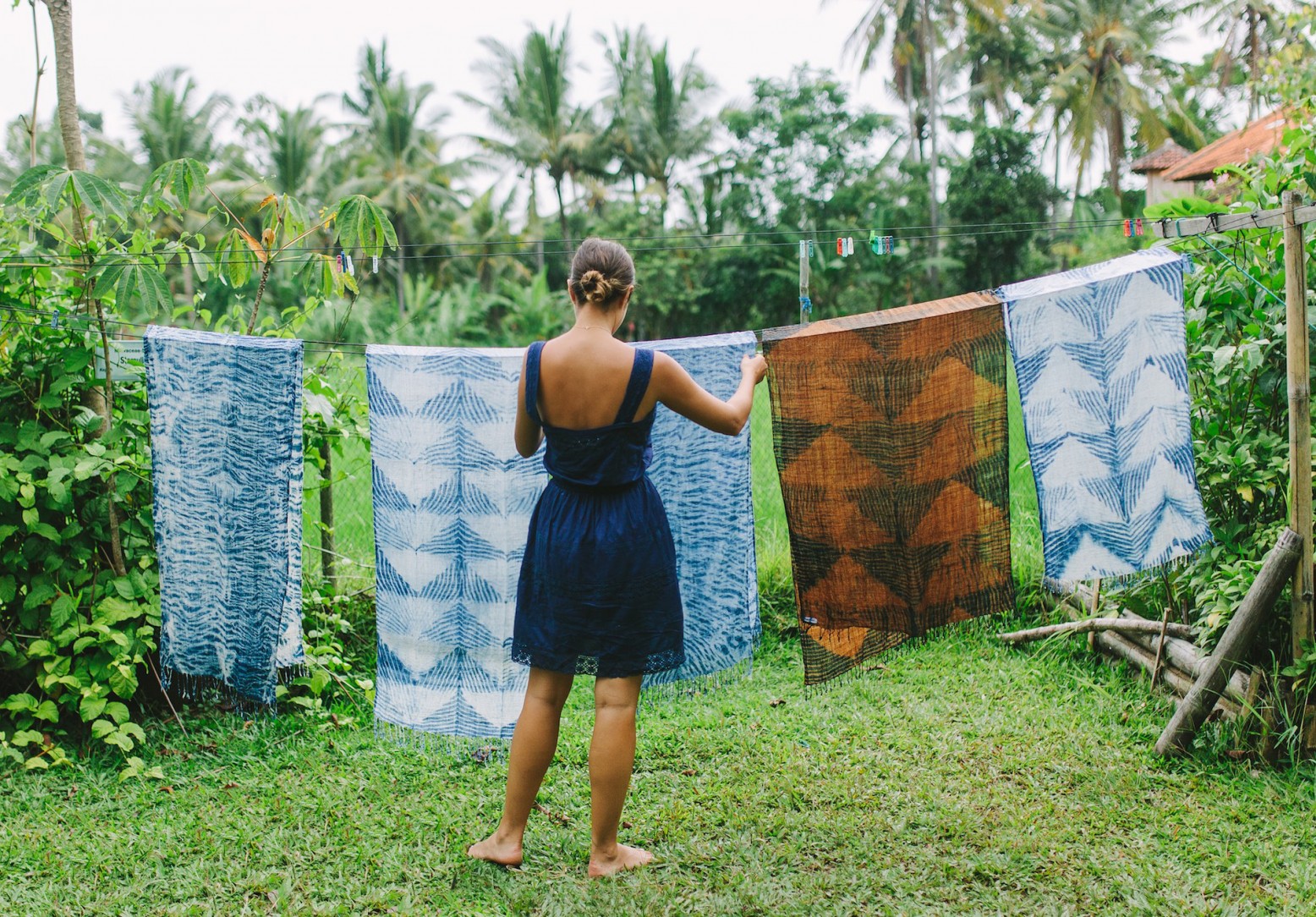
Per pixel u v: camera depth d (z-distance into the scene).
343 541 5.78
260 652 3.47
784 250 33.91
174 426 3.42
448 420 3.23
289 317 4.37
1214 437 3.86
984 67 35.44
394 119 35.09
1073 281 3.04
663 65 36.91
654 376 2.62
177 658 3.54
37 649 3.66
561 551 2.66
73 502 3.82
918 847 2.96
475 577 3.25
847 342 3.05
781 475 3.12
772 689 4.39
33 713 3.65
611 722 2.72
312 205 32.59
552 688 2.79
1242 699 3.48
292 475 3.35
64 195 3.52
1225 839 2.95
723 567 3.22
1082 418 3.05
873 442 3.08
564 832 3.05
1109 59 31.36
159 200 3.82
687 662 3.24
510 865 2.86
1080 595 4.77
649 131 37.03
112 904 2.68
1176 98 35.12
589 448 2.64
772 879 2.79
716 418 2.74
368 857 2.91
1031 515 5.79
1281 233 3.74
